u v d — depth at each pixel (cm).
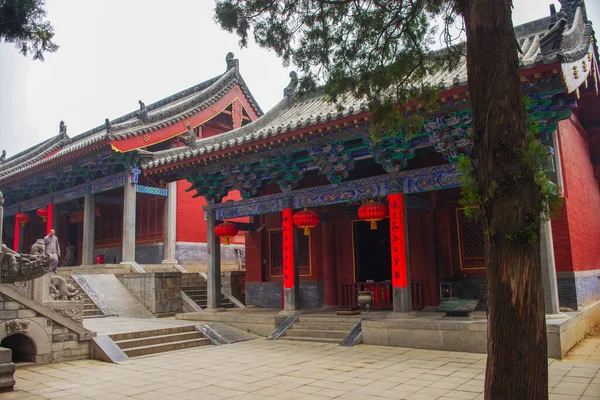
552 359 1138
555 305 1248
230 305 2416
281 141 1619
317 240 2000
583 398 828
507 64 606
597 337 1387
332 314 1667
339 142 1600
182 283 2511
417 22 987
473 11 634
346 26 1028
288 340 1567
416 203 1625
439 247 1678
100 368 1223
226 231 1930
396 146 1503
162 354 1412
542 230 1278
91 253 2878
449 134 1391
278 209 1812
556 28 1116
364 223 1936
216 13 1010
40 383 1063
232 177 1938
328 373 1085
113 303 2142
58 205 3494
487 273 595
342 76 1035
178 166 1933
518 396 535
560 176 1449
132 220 2631
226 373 1124
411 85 1032
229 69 3253
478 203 640
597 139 1997
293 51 1065
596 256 1856
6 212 3678
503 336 554
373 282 1822
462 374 1033
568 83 1155
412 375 1038
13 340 1351
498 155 588
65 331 1332
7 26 956
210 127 3186
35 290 1294
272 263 2158
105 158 2750
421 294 1673
